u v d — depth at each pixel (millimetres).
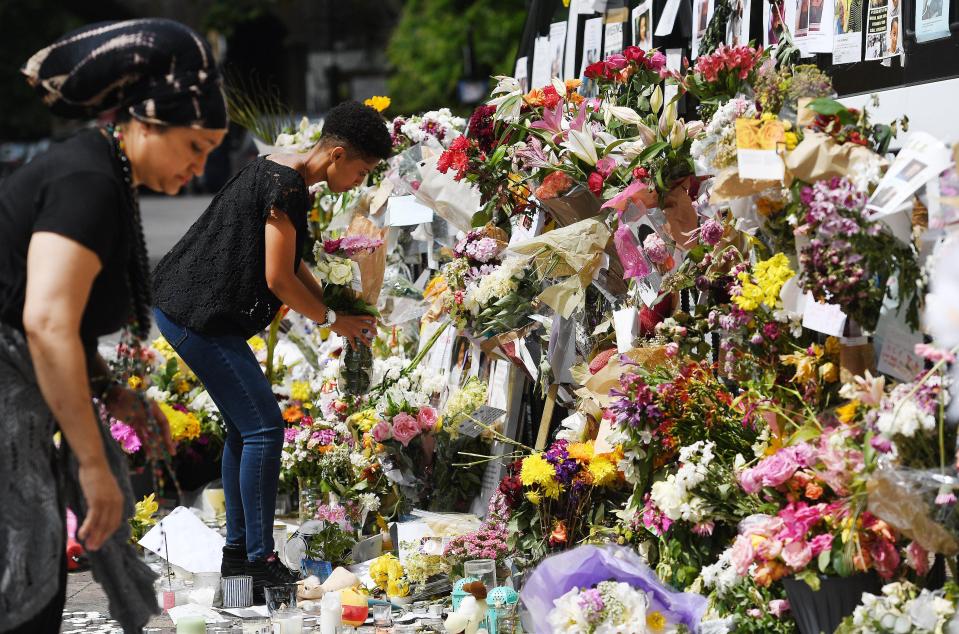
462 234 6883
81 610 5688
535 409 6355
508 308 5828
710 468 4445
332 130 5648
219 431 7895
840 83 5430
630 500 4879
